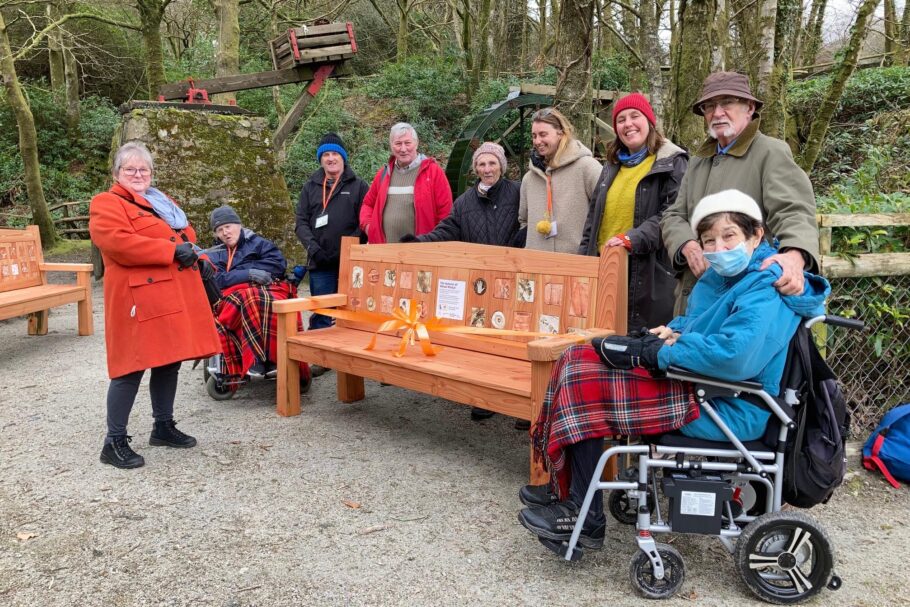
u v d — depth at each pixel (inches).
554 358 111.0
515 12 760.3
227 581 96.2
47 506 119.9
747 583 89.6
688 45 243.6
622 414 91.6
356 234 209.6
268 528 111.7
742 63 243.3
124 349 134.3
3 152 687.1
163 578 97.0
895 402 142.1
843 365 140.0
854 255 134.1
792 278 87.2
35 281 267.9
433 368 135.6
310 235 207.9
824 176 383.6
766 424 90.7
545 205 155.5
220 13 440.8
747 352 83.0
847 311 136.9
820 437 90.0
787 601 89.0
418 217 191.8
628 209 137.3
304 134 611.5
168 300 136.3
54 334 273.3
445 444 151.1
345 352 154.8
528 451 147.0
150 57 498.3
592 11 222.2
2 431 159.8
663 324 137.3
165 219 140.5
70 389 194.5
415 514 116.5
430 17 910.4
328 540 107.7
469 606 89.9
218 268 189.8
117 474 133.9
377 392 194.1
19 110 501.0
